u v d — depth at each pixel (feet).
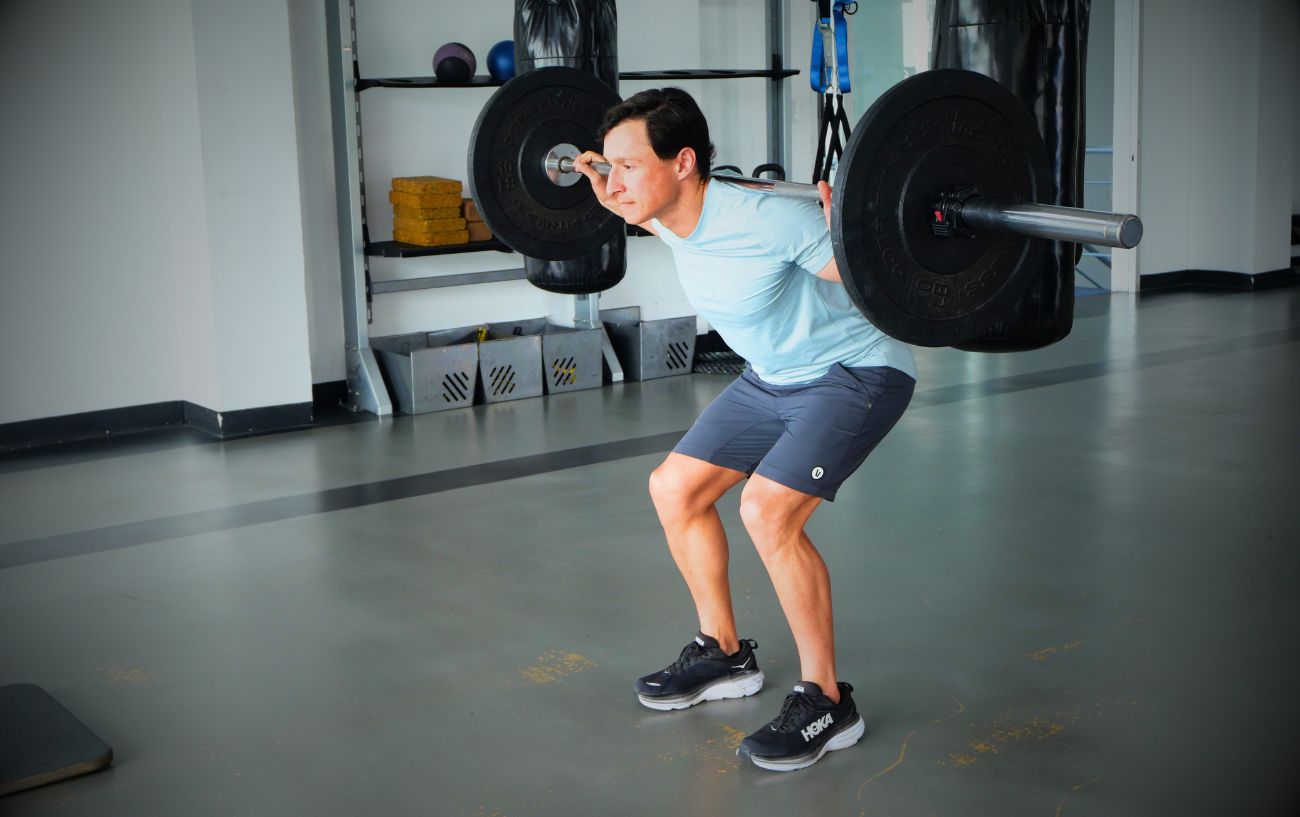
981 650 9.86
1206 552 11.93
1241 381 19.70
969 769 8.03
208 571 12.35
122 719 9.13
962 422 17.60
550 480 15.34
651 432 17.75
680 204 7.67
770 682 9.45
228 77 17.48
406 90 20.24
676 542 8.92
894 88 6.57
